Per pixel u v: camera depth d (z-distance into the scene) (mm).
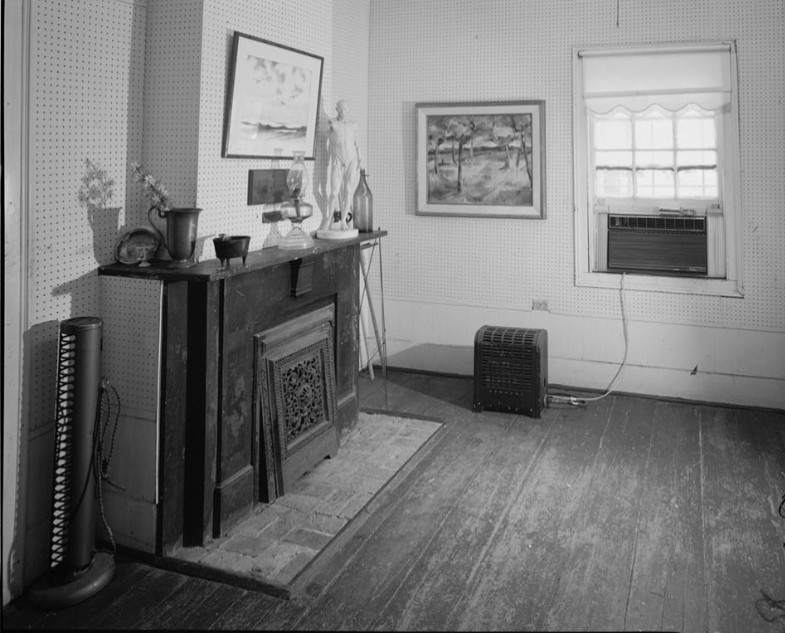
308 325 3584
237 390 3057
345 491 3428
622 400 4875
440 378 5383
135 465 2826
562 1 4887
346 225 3979
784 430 4293
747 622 2428
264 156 3357
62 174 2643
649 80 4754
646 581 2678
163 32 2963
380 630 2383
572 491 3461
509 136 5066
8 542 2529
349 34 5094
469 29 5113
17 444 2541
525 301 5203
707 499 3365
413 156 5355
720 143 4664
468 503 3332
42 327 2617
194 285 2836
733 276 4727
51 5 2547
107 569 2660
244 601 2551
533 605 2527
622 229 4957
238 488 3072
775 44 4473
